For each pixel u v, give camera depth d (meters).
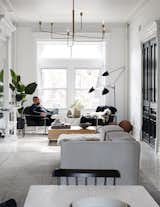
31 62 11.52
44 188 2.58
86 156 4.50
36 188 2.59
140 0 8.68
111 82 11.66
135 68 10.44
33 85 10.47
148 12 8.72
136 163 4.56
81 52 11.88
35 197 2.38
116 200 2.18
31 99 11.60
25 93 10.45
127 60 11.59
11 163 6.86
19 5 9.17
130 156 4.53
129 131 10.75
